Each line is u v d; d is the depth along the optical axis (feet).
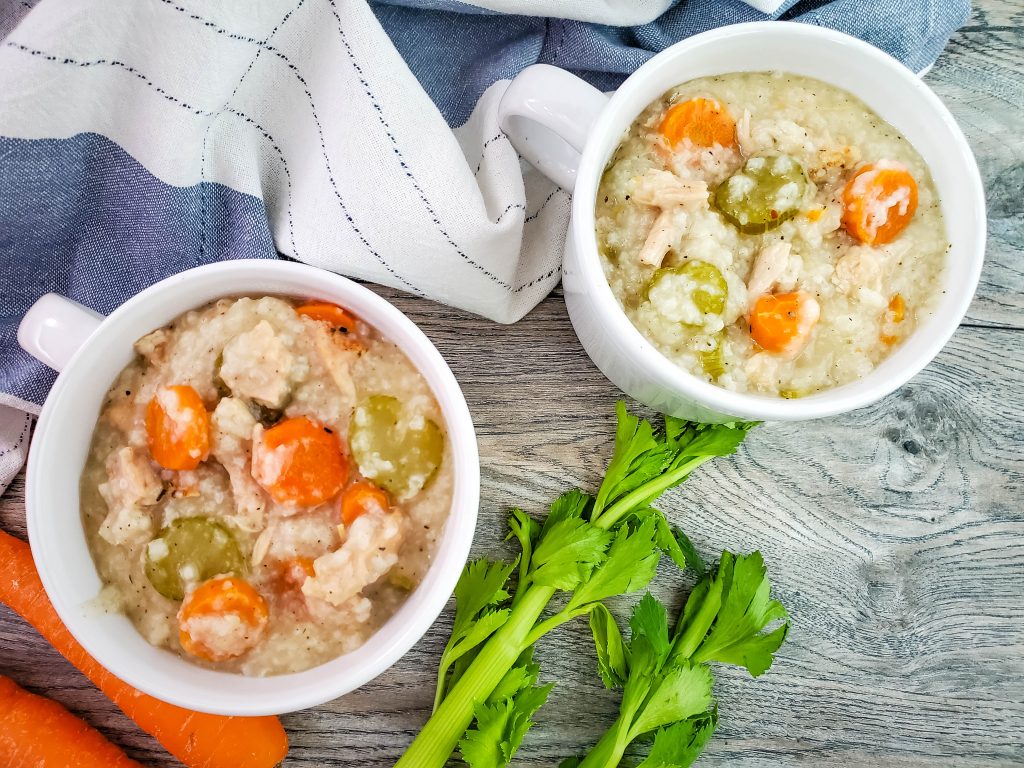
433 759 0.86
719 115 0.79
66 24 0.78
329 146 0.88
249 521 0.74
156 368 0.76
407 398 0.75
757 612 0.90
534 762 0.96
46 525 0.71
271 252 0.93
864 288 0.77
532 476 0.96
